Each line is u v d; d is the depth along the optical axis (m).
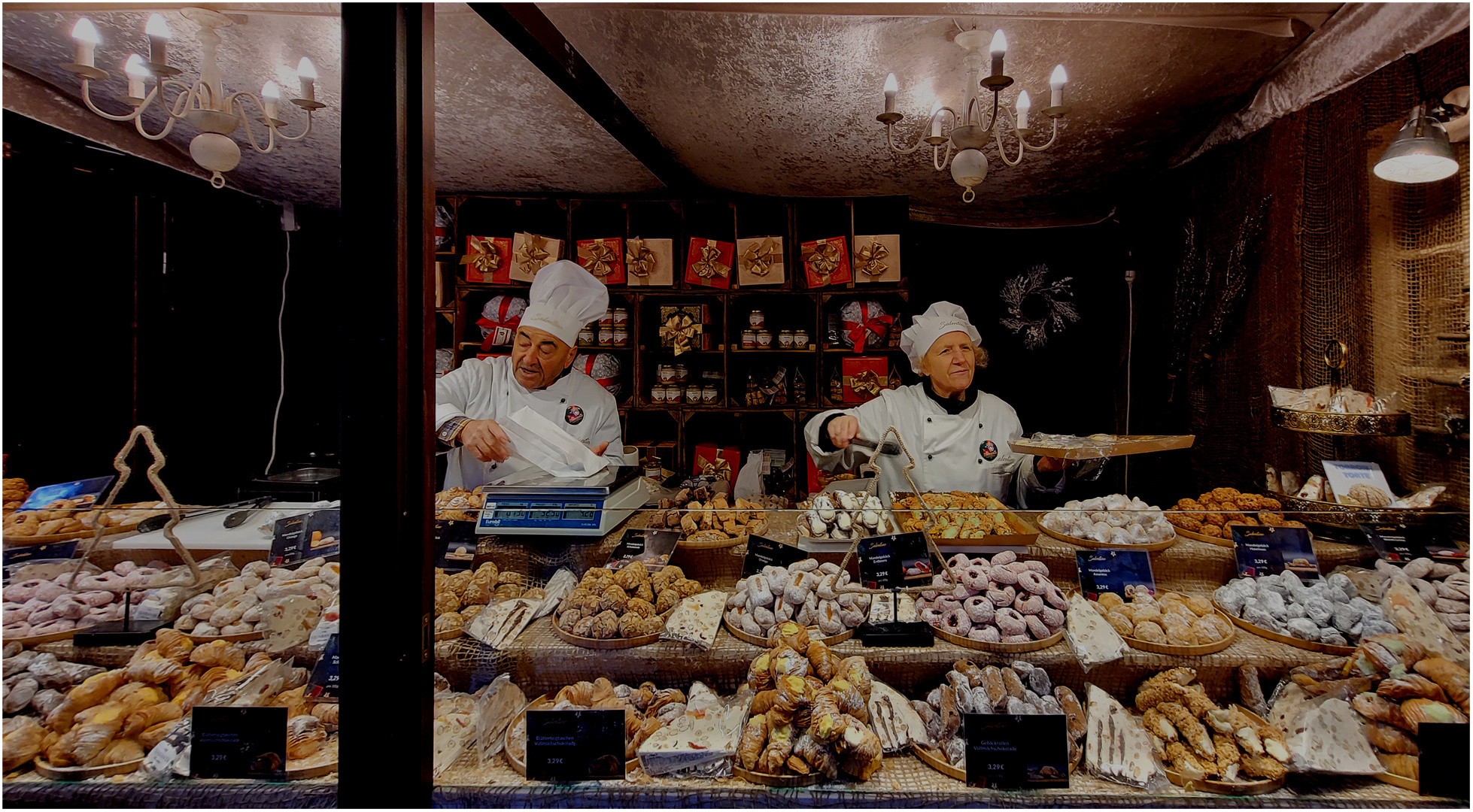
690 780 1.06
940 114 1.84
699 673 1.24
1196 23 1.63
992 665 1.20
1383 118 1.67
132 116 1.49
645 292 2.94
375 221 0.96
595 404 2.51
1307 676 1.15
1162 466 2.58
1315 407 1.61
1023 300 2.98
